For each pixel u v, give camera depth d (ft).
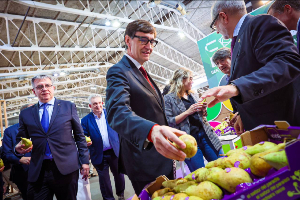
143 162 4.24
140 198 2.88
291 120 3.82
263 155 2.18
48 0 26.96
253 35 3.67
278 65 2.95
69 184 6.73
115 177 11.35
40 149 6.53
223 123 13.07
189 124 8.09
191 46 49.34
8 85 56.49
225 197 2.01
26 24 30.94
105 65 50.03
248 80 2.94
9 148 10.00
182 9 32.40
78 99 92.68
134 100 4.13
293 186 1.78
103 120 11.65
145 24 4.50
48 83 7.25
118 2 31.32
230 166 2.55
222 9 4.42
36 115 6.94
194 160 7.80
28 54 39.17
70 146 6.98
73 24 32.63
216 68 15.37
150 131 2.68
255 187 1.89
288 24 4.80
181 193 2.39
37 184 6.41
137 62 4.70
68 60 47.62
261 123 4.15
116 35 41.27
